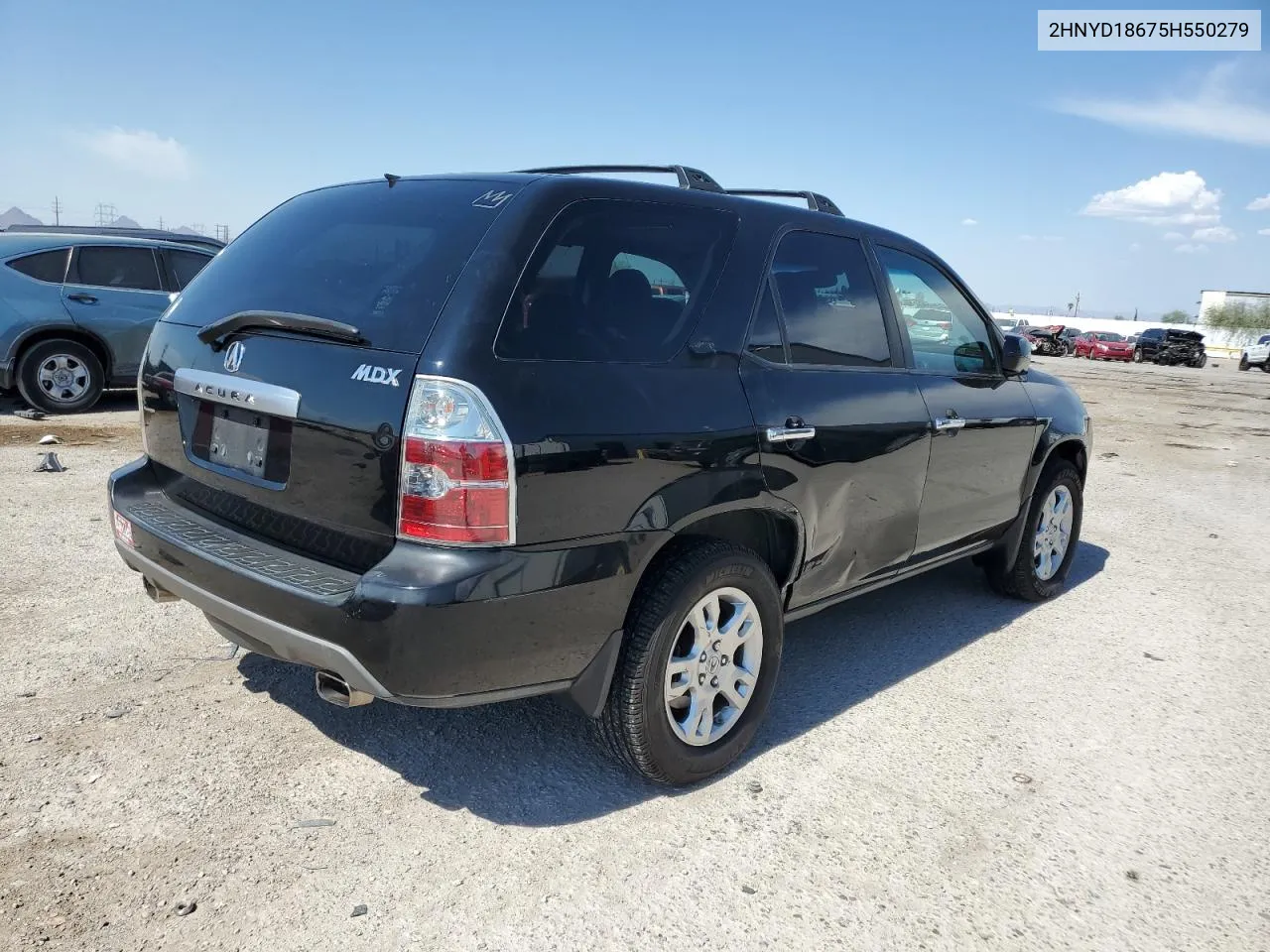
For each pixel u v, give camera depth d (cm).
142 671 379
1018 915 262
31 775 301
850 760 342
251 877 260
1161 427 1464
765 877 272
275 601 259
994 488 459
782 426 319
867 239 395
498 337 254
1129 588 570
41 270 933
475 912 250
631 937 244
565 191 284
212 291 327
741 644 325
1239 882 282
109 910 243
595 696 281
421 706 251
